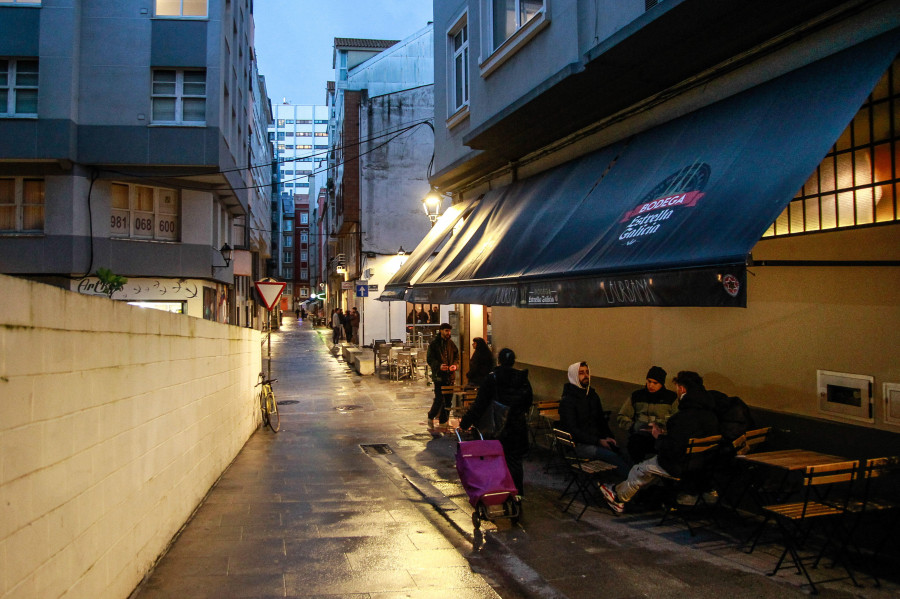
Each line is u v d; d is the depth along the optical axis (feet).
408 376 69.15
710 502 20.17
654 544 18.21
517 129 30.58
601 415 24.57
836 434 17.58
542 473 27.50
